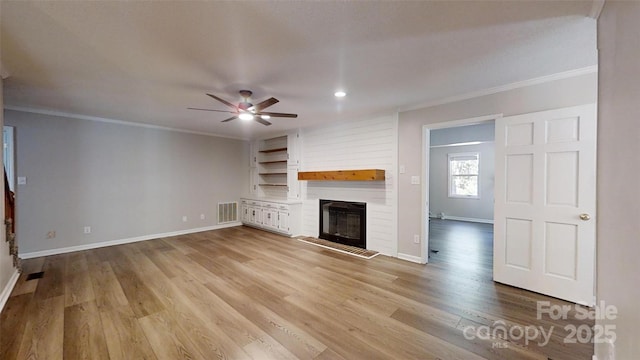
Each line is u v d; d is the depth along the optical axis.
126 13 1.72
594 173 2.53
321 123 5.17
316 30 1.94
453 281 3.19
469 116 3.36
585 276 2.58
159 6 1.65
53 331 2.16
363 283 3.13
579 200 2.61
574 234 2.64
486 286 3.04
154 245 4.88
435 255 4.26
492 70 2.67
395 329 2.21
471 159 7.69
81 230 4.60
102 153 4.82
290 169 5.89
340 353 1.91
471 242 5.12
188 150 5.95
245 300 2.71
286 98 3.54
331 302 2.67
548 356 1.88
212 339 2.07
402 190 4.08
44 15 1.73
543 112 2.79
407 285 3.08
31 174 4.14
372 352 1.92
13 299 2.73
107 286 3.05
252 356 1.88
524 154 2.93
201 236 5.61
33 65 2.50
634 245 1.15
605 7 1.53
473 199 7.57
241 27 1.89
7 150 3.97
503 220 3.09
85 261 3.95
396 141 4.12
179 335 2.12
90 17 1.76
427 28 1.92
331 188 5.14
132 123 5.14
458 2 1.63
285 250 4.53
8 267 2.96
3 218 2.77
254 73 2.71
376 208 4.43
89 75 2.75
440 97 3.51
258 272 3.49
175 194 5.75
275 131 6.06
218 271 3.52
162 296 2.80
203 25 1.86
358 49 2.23
